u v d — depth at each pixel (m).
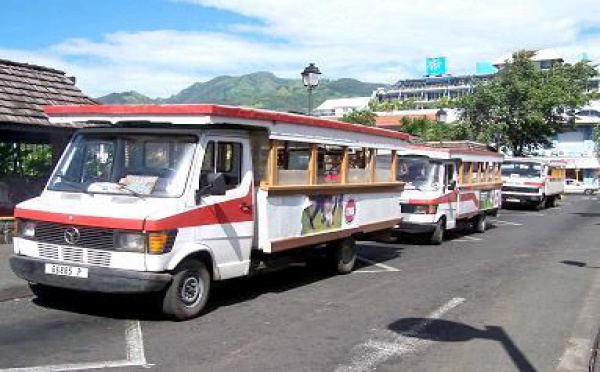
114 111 7.87
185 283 7.48
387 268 12.31
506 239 18.06
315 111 128.25
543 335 7.56
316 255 10.80
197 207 7.56
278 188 8.89
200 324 7.43
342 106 135.12
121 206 7.29
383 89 137.25
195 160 7.67
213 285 9.86
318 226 10.12
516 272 12.19
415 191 16.31
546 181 31.91
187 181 7.54
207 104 7.43
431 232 16.33
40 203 7.68
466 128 42.44
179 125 7.90
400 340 7.13
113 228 7.05
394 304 9.00
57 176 8.09
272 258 9.38
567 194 60.72
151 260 6.98
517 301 9.48
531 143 44.38
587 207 35.00
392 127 81.44
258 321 7.71
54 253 7.38
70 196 7.73
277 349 6.57
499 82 42.34
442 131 44.50
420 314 8.44
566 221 24.75
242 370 5.86
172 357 6.14
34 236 7.55
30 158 12.89
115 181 7.77
